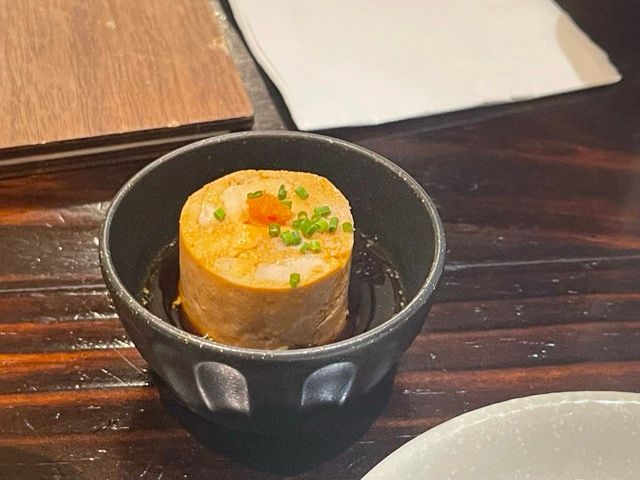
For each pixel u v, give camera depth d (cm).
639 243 28
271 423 20
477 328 25
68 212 27
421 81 33
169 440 21
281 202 21
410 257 23
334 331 22
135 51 32
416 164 30
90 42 32
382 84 33
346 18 36
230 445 21
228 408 20
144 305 22
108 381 22
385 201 23
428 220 22
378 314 23
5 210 27
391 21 37
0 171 28
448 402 23
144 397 22
